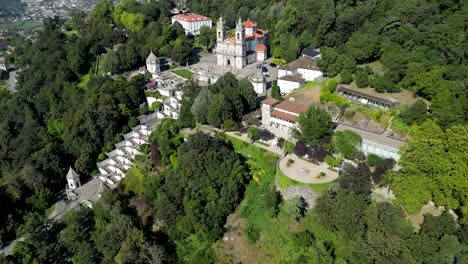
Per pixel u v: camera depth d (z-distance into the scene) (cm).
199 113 14200
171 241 11669
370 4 18425
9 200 13400
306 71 17025
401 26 15462
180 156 12725
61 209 13738
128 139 15925
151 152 13938
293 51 19400
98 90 17912
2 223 12950
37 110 19888
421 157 9444
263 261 10775
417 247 8969
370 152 11562
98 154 15675
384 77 13775
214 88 14988
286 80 16438
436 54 13962
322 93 14462
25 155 16025
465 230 8994
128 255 10488
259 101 15738
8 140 17750
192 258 11212
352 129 12419
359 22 17638
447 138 9669
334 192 10712
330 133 12119
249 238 11181
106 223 12100
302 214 10994
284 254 10612
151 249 10694
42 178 14225
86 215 12456
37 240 11812
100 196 13075
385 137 11812
